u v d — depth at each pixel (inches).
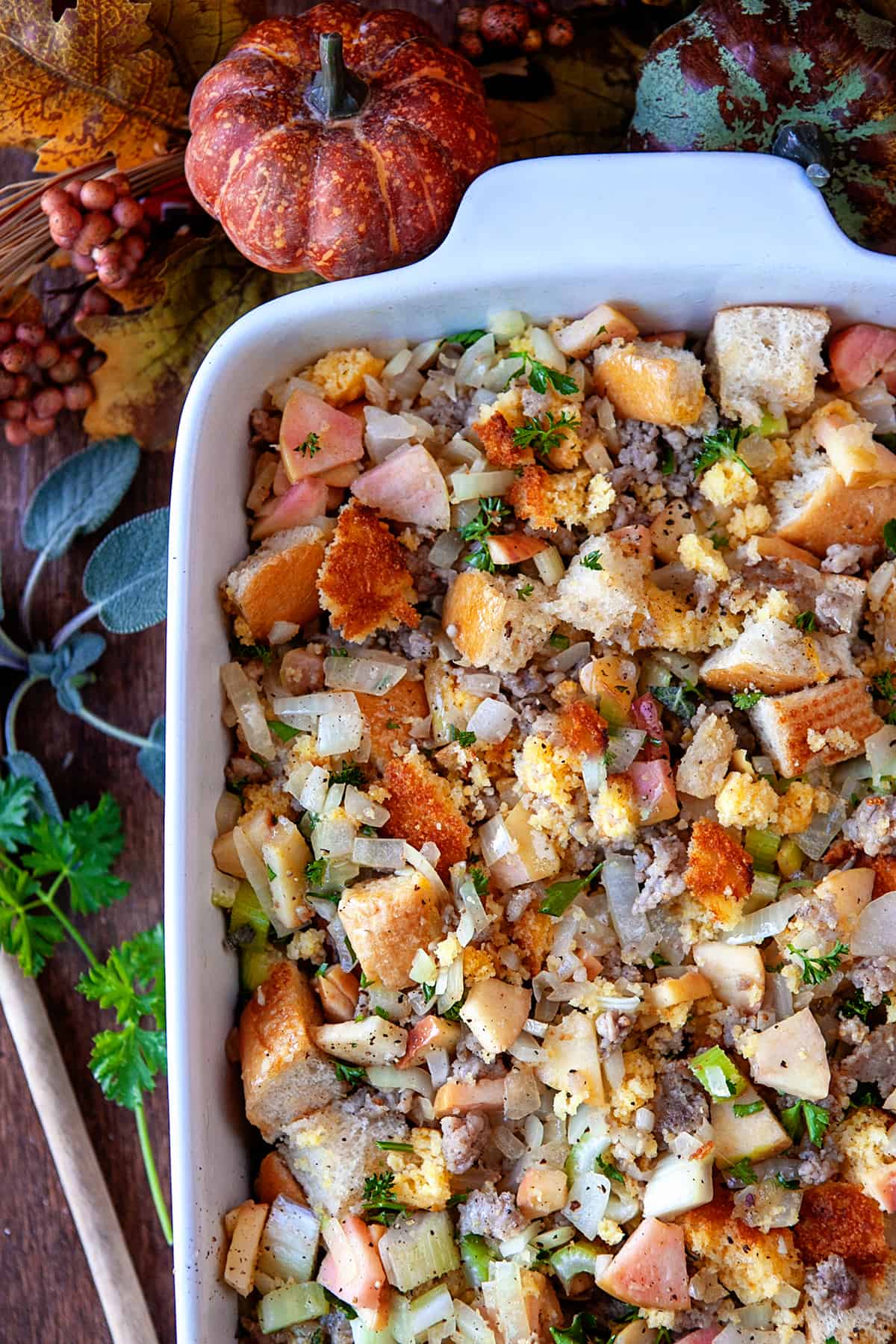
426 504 20.3
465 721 20.3
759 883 20.1
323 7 21.0
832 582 20.4
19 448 23.6
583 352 20.5
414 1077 20.1
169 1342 22.7
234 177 20.4
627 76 22.3
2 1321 22.9
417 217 20.4
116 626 23.0
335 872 20.2
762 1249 19.6
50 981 23.3
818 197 19.4
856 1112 20.1
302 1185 20.2
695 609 20.4
